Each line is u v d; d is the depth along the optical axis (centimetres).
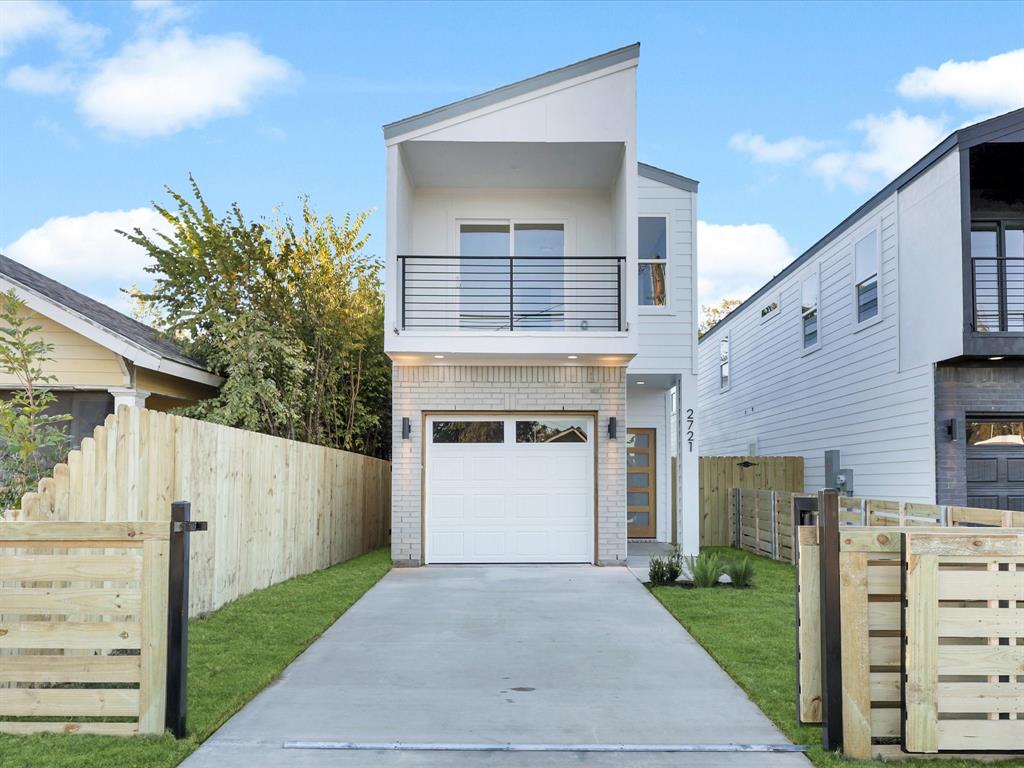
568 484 1438
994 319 1477
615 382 1436
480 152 1413
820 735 541
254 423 1416
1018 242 1509
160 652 527
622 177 1420
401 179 1415
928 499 1400
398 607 1019
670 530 1839
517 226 1584
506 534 1431
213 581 937
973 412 1387
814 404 1923
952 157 1336
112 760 479
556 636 856
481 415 1441
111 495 698
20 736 519
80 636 526
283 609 960
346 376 1864
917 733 487
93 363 1227
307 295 1678
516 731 557
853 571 510
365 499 1730
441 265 1560
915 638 491
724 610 978
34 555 546
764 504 1644
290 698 629
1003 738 489
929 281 1405
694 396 1591
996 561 497
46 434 758
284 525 1201
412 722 574
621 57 1378
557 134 1369
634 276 1364
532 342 1348
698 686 671
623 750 523
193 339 1509
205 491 915
